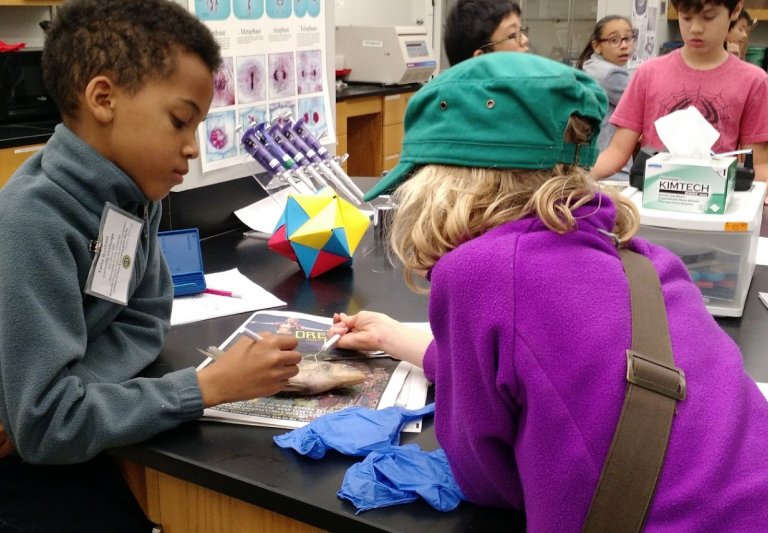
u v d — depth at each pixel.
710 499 0.63
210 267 1.61
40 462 0.90
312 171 1.76
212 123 1.76
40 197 0.93
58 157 0.96
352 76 4.62
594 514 0.64
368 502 0.79
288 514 0.81
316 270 1.53
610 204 0.79
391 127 4.57
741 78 2.29
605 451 0.64
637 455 0.64
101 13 0.93
